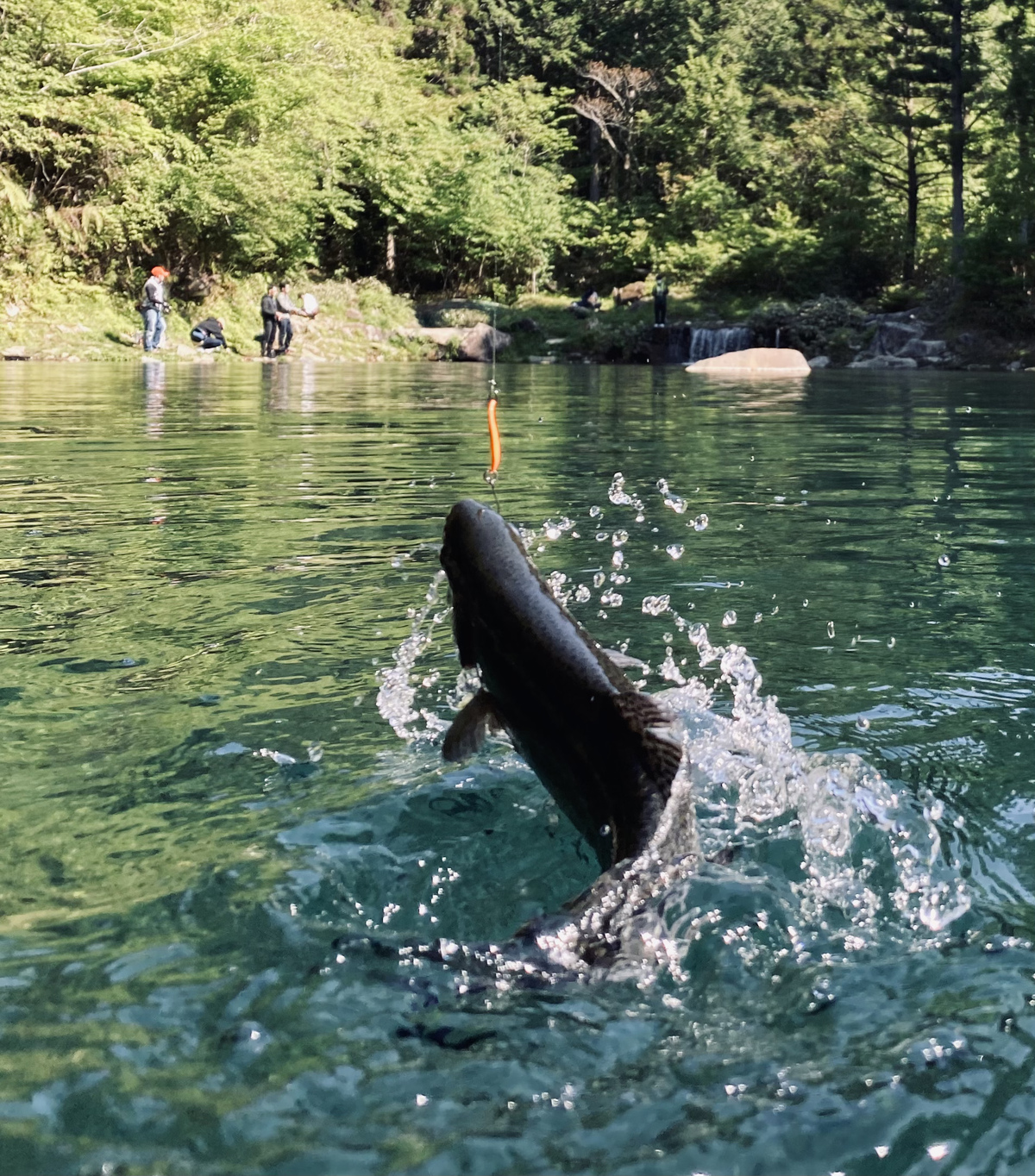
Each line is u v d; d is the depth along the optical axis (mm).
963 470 9594
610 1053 1965
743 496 8086
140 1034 2010
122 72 33938
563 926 2262
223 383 22781
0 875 2586
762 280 47281
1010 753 3326
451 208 46938
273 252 39781
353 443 11578
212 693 3822
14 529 6699
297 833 2803
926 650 4312
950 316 38906
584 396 19922
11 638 4445
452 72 56812
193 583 5336
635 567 5684
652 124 56188
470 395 19922
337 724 3537
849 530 6727
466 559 2736
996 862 2691
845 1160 1718
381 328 40562
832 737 3443
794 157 53719
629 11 57312
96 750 3332
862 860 2686
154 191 34594
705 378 27344
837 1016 2076
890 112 46281
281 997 2121
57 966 2221
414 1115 1810
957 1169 1700
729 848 2672
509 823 2869
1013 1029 2029
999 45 52531
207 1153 1727
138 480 8805
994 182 41375
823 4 54906
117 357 31250
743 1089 1871
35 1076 1894
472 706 2797
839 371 32875
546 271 51750
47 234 33562
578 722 2541
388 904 2498
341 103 44031
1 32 32594
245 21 38375
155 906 2453
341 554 5988
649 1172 1690
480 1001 2105
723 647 4332
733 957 2244
